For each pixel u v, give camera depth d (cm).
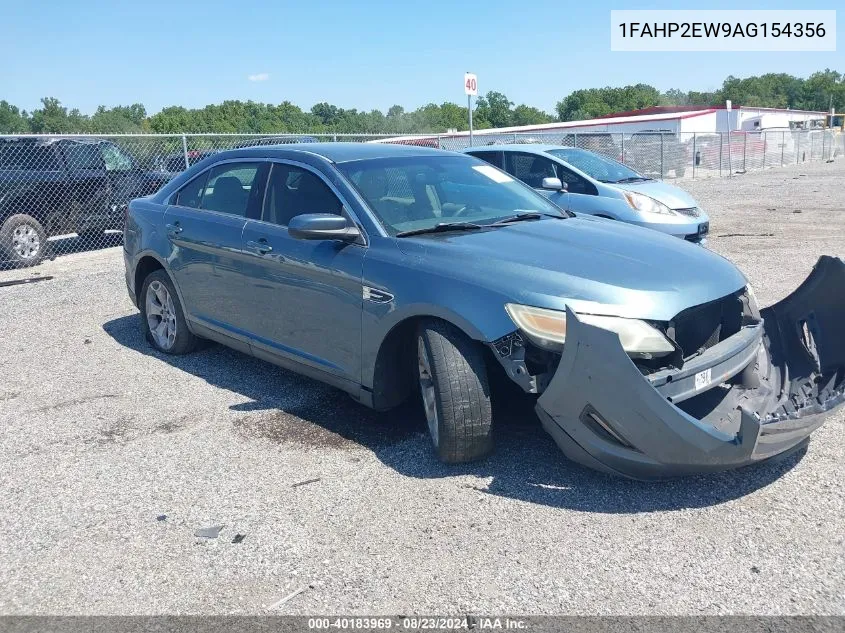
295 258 457
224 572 313
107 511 368
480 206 474
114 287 929
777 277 845
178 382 553
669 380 339
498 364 396
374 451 420
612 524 334
